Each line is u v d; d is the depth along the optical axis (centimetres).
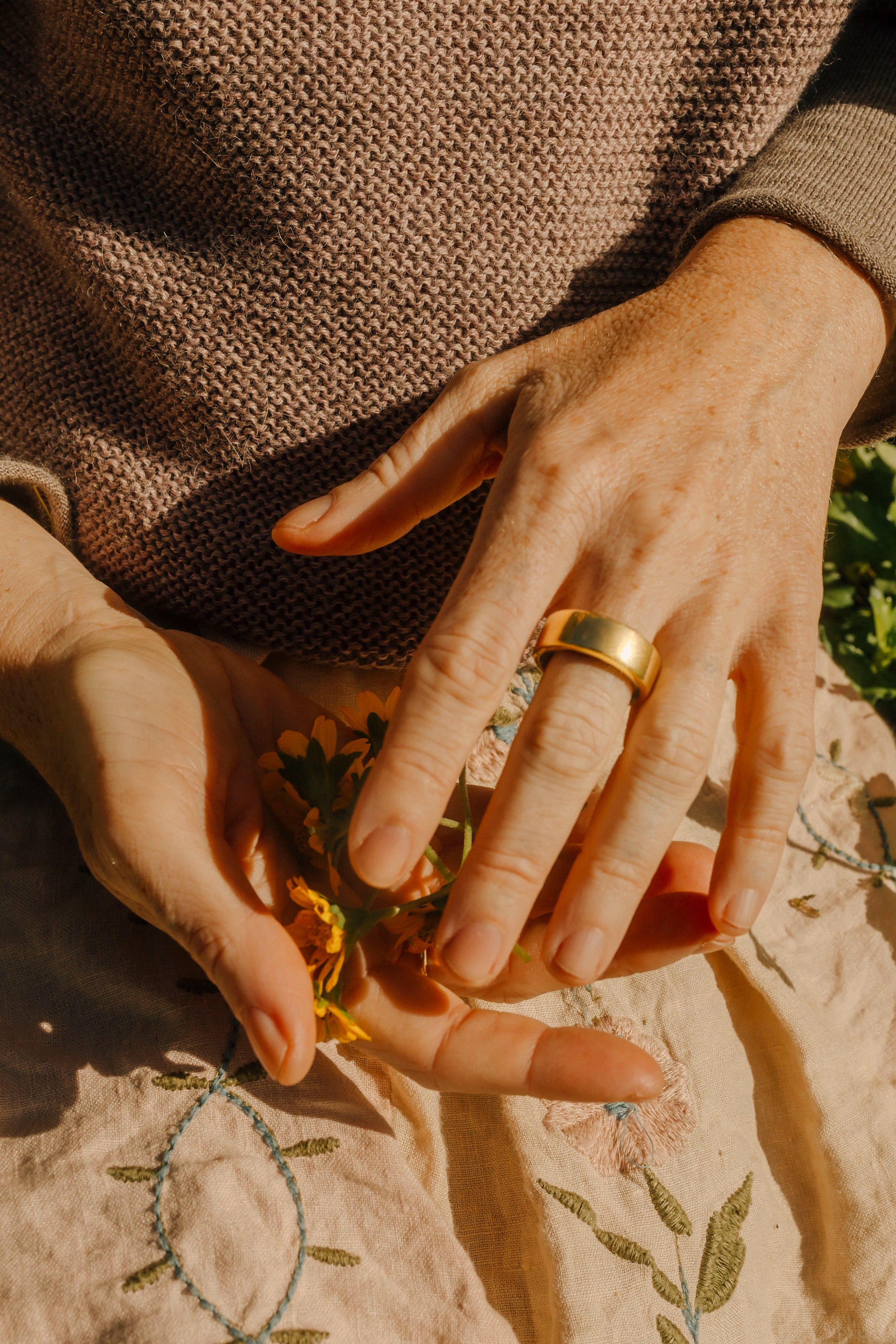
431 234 35
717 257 35
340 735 36
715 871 31
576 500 31
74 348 37
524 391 33
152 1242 32
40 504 39
